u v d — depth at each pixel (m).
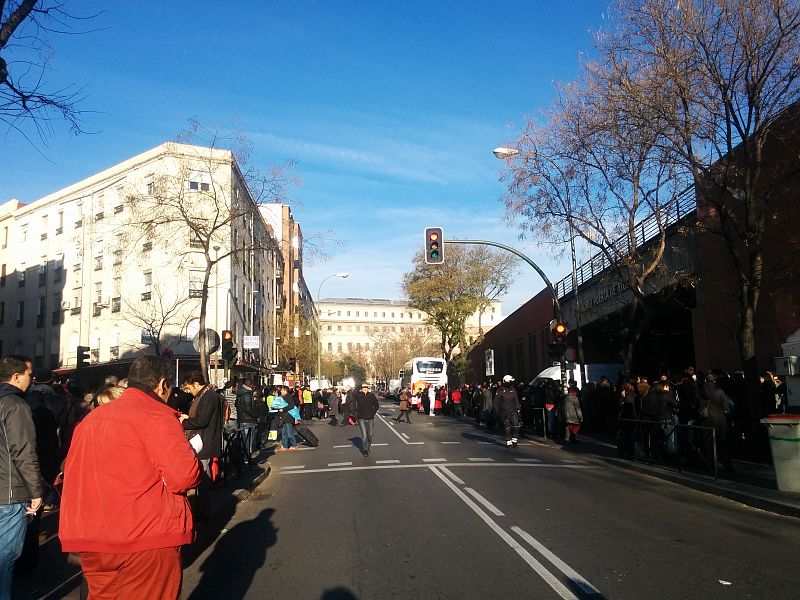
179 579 3.59
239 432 12.73
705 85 12.76
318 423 34.19
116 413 3.52
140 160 35.97
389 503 10.12
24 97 7.79
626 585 5.82
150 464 3.49
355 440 22.25
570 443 18.97
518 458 16.06
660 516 8.90
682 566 6.42
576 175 18.36
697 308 18.92
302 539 7.88
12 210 48.59
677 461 12.43
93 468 3.44
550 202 19.14
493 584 5.89
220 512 9.02
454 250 49.47
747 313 12.67
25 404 4.77
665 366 31.09
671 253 20.61
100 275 38.69
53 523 8.61
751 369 12.66
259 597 5.71
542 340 37.91
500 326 52.34
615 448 17.61
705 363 18.38
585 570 6.29
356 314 147.50
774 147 14.81
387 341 111.88
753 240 12.45
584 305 29.44
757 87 12.00
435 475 13.11
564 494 10.69
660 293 20.39
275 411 20.94
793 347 12.51
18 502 4.65
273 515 9.51
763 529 8.10
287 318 56.66
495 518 8.75
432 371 49.59
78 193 41.41
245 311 40.44
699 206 17.75
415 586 5.89
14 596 5.74
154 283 34.03
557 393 20.75
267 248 22.20
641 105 13.54
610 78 14.18
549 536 7.70
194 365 33.88
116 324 36.91
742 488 10.38
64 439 8.90
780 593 5.59
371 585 5.96
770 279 14.77
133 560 3.39
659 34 13.02
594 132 15.79
